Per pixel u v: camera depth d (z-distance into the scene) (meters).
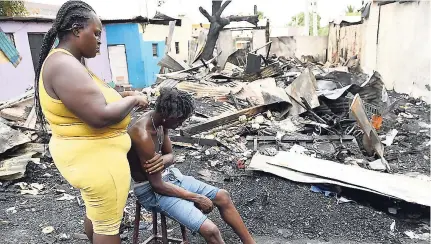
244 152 5.67
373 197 4.05
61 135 1.90
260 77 11.93
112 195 1.98
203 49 17.11
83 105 1.74
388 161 5.29
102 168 1.91
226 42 20.31
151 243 2.84
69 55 1.81
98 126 1.80
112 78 16.20
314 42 21.95
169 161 2.51
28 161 4.94
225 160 5.35
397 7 11.59
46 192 4.47
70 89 1.73
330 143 5.91
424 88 9.98
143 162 2.25
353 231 3.43
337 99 7.03
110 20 15.02
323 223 3.56
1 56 10.56
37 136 5.86
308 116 7.24
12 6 11.98
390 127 7.00
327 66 17.78
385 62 12.71
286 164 4.74
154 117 2.27
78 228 3.54
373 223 3.55
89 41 1.89
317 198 4.05
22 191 4.46
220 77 12.00
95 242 2.08
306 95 7.22
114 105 1.81
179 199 2.36
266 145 6.00
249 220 3.64
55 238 3.35
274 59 17.02
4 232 3.48
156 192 2.36
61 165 1.93
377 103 7.16
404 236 3.35
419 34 10.27
